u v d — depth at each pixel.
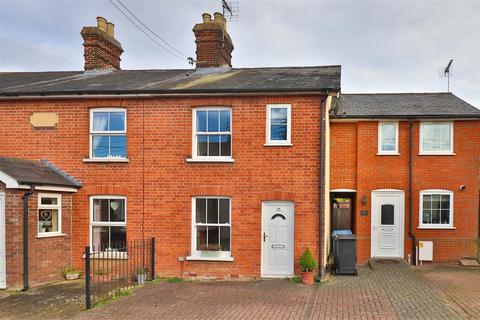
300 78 13.89
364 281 12.23
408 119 16.00
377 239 16.16
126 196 13.24
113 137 13.55
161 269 13.03
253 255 12.70
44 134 13.62
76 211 13.34
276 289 11.28
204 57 15.75
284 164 12.66
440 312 9.11
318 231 12.45
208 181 12.95
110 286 11.83
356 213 16.28
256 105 12.80
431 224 15.98
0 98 13.61
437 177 15.99
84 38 16.36
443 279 12.66
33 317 9.13
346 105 17.38
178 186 13.06
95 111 13.53
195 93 12.80
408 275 13.12
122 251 13.27
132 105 13.31
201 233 13.09
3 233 11.38
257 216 12.71
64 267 12.93
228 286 11.74
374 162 16.25
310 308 9.48
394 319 8.65
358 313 9.08
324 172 12.62
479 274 13.54
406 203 16.09
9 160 12.44
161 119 13.19
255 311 9.31
